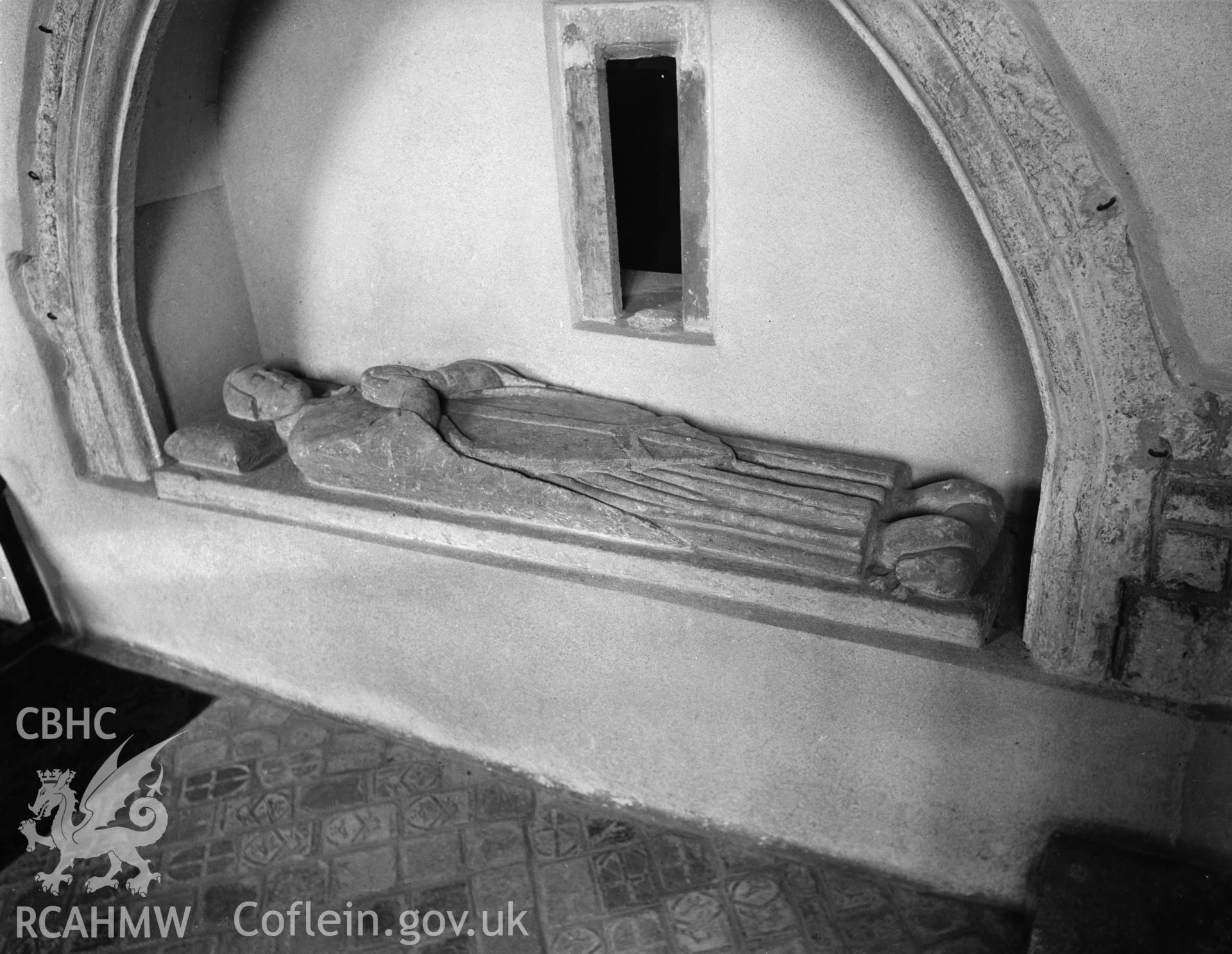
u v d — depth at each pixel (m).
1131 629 2.57
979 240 2.78
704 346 3.25
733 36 2.84
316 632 3.71
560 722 3.40
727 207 3.04
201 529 3.73
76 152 3.25
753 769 3.16
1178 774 2.62
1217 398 2.33
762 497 3.00
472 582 3.29
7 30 3.21
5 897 3.23
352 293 3.79
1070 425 2.48
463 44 3.19
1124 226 2.29
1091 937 2.50
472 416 3.42
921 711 2.84
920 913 3.02
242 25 3.51
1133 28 2.22
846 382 3.11
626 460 3.13
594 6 2.95
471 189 3.39
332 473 3.45
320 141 3.57
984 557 2.84
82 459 3.95
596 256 3.32
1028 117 2.27
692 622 3.01
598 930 3.02
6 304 3.65
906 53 2.34
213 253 3.86
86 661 4.22
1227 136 2.22
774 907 3.06
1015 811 2.86
